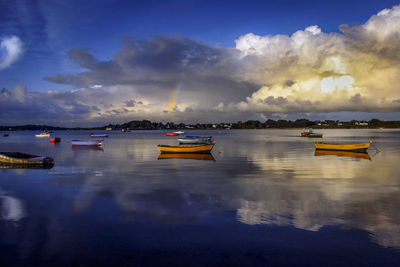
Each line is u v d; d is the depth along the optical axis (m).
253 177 22.31
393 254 9.04
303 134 132.38
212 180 21.11
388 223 11.64
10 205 14.47
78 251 9.32
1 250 9.40
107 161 33.91
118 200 15.39
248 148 54.78
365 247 9.52
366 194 16.53
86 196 16.30
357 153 43.81
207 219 12.23
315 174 23.69
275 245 9.70
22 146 68.38
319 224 11.57
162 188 18.38
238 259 8.77
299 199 15.46
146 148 57.47
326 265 8.45
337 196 16.08
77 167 28.47
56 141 90.12
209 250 9.36
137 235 10.55
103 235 10.55
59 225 11.59
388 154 42.03
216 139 104.12
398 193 16.75
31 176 23.08
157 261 8.68
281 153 43.81
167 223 11.75
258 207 13.97
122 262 8.64
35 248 9.54
